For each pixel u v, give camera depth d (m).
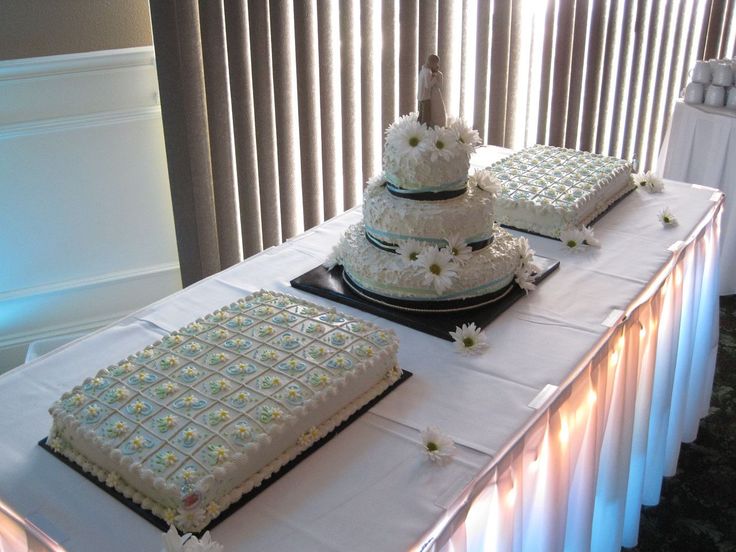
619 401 1.78
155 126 2.91
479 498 1.26
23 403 1.40
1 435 1.32
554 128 3.74
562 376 1.47
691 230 2.14
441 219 1.63
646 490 2.20
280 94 3.02
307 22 2.92
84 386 1.33
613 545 1.91
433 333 1.63
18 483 1.20
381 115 3.25
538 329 1.65
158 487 1.09
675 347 2.07
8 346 2.98
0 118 2.65
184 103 2.82
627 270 1.91
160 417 1.22
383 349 1.42
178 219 2.99
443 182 1.63
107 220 2.97
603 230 2.16
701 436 2.59
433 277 1.63
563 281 1.86
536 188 2.23
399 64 3.21
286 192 3.21
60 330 3.04
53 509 1.14
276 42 2.92
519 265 1.82
